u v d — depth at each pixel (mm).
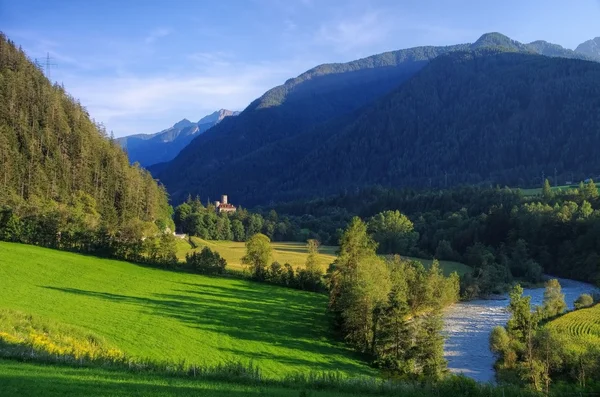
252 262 107062
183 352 52781
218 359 52594
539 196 182625
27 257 88562
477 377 56656
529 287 119375
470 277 113625
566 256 134125
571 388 33000
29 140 150875
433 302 84812
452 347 69438
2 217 102938
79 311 61469
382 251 154250
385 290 70312
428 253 155750
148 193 173750
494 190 197000
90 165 163625
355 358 62250
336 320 73750
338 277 75438
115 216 147125
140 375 26266
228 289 93438
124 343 51562
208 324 66875
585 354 50750
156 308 71375
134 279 90750
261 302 85375
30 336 39031
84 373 25125
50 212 109312
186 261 111188
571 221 140125
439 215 190625
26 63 184125
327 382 29156
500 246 147125
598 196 160125
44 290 69750
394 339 60344
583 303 83062
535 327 61312
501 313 93188
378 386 29062
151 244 108562
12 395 19156
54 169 147875
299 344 64125
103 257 105750
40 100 168875
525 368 51562
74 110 184000
